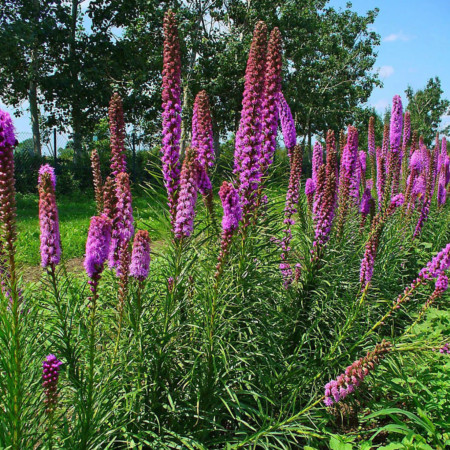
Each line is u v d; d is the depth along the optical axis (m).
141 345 3.00
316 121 42.09
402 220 7.56
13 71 26.41
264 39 3.54
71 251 9.46
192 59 26.44
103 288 3.72
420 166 7.72
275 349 3.77
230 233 3.06
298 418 3.21
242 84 25.92
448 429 3.31
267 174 4.10
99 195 4.28
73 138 27.00
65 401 2.93
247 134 3.57
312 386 3.81
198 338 3.49
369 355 2.71
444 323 5.09
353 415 3.98
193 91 25.84
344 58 43.00
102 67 26.59
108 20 27.72
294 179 4.96
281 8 28.69
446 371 3.87
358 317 4.10
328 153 4.77
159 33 26.19
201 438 3.15
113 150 4.27
